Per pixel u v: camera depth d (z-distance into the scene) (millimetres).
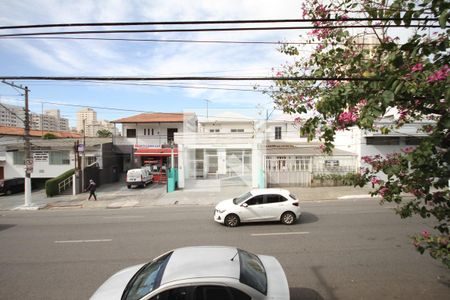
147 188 24984
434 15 3387
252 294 3889
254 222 12195
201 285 3840
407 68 3475
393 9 3758
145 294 3879
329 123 4371
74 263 8125
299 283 6578
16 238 10875
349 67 5266
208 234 10648
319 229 11000
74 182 22453
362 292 6129
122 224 12672
